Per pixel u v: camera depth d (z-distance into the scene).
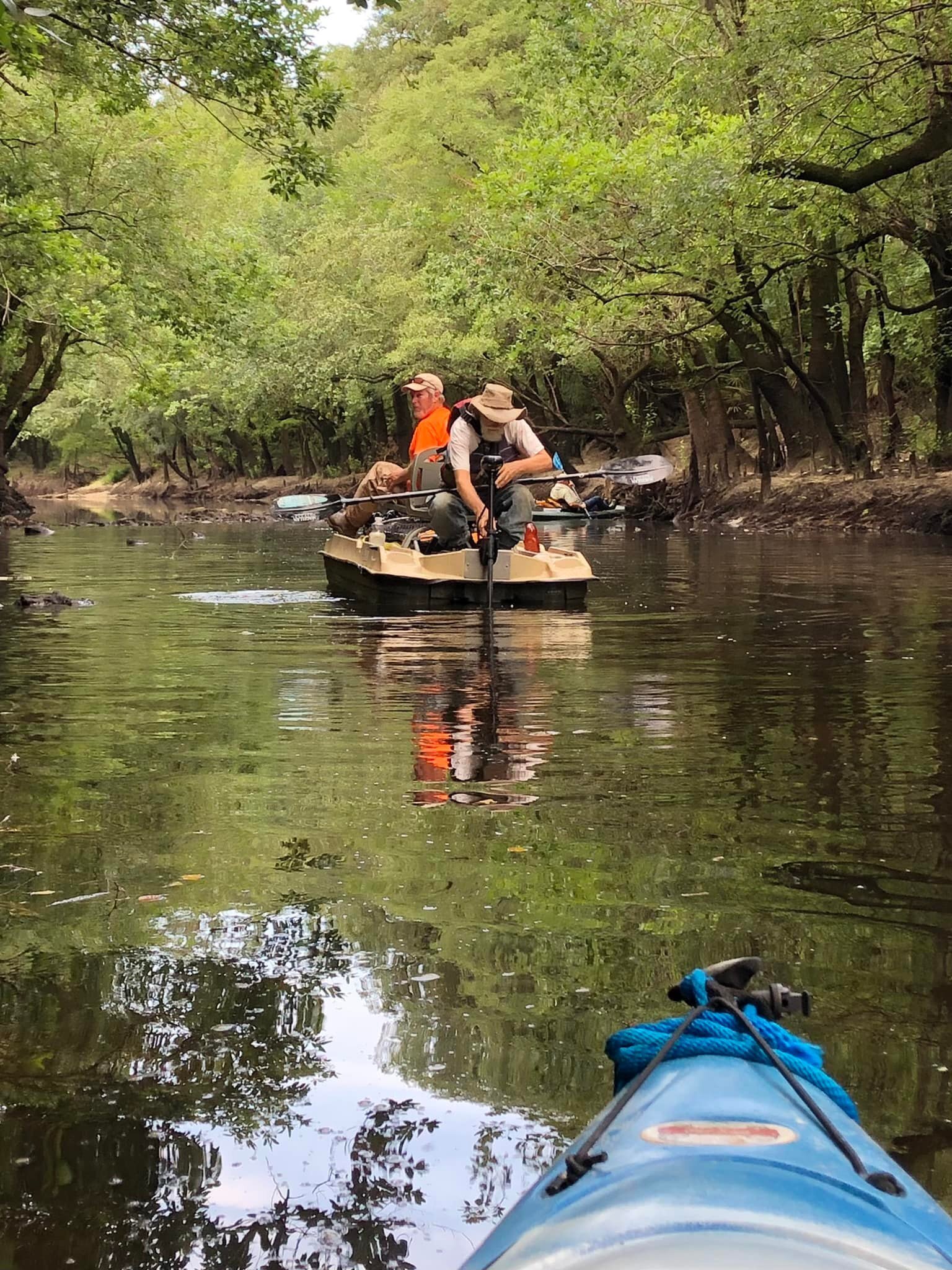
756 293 24.64
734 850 3.76
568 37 25.72
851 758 4.96
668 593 12.32
